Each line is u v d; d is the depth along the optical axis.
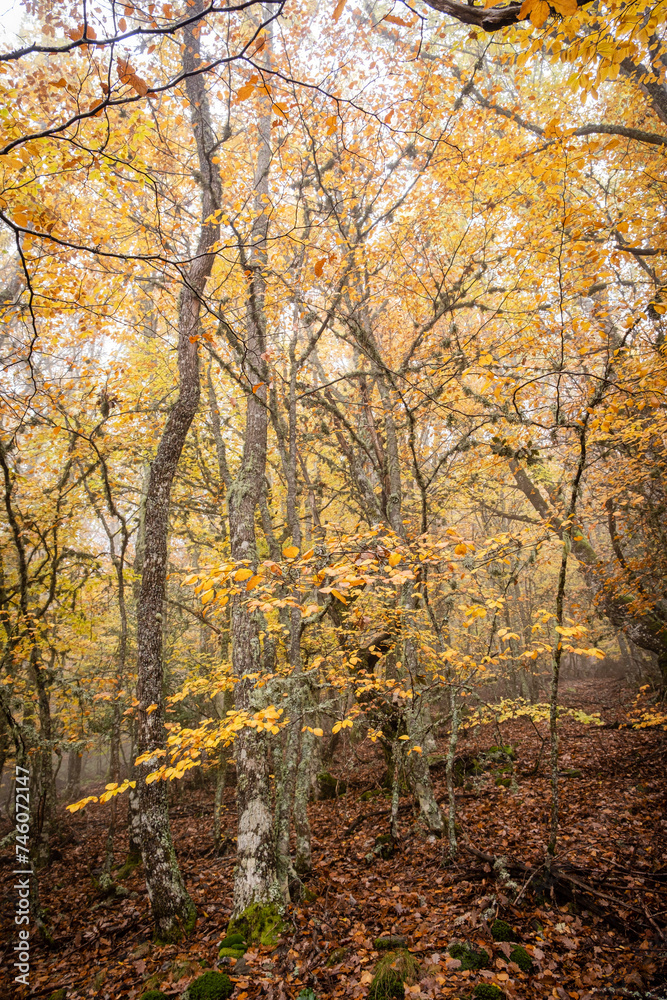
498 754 10.39
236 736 6.41
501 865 5.33
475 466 10.61
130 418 9.30
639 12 2.86
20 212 5.22
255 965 4.75
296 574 5.64
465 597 7.82
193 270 7.12
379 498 8.92
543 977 3.95
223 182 7.30
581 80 3.28
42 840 10.38
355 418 10.23
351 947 4.84
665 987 3.70
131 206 6.71
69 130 5.61
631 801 6.96
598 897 4.83
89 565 10.95
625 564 9.61
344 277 6.97
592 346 7.88
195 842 10.23
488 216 8.45
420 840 6.94
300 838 6.54
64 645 9.96
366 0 7.75
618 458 10.01
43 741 7.71
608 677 22.64
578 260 7.45
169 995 4.64
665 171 8.64
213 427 9.42
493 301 9.74
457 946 4.36
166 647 12.10
